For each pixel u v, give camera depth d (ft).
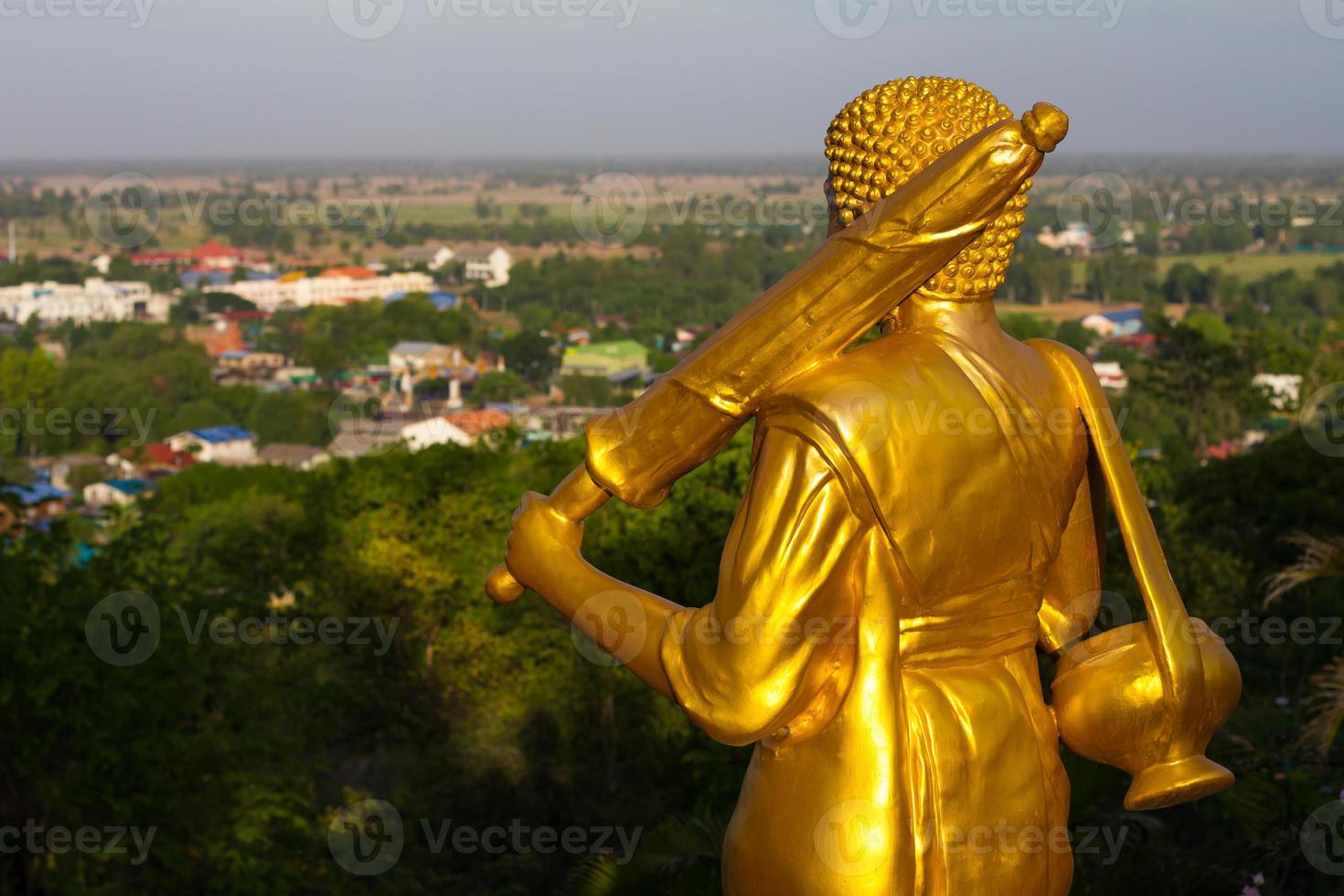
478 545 57.06
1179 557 42.98
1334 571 18.81
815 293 7.08
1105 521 8.31
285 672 41.57
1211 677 7.54
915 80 7.66
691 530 40.16
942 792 7.19
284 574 61.36
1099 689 7.62
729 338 7.28
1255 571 49.85
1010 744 7.43
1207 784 7.52
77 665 28.73
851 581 7.06
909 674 7.33
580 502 8.05
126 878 32.60
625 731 45.78
